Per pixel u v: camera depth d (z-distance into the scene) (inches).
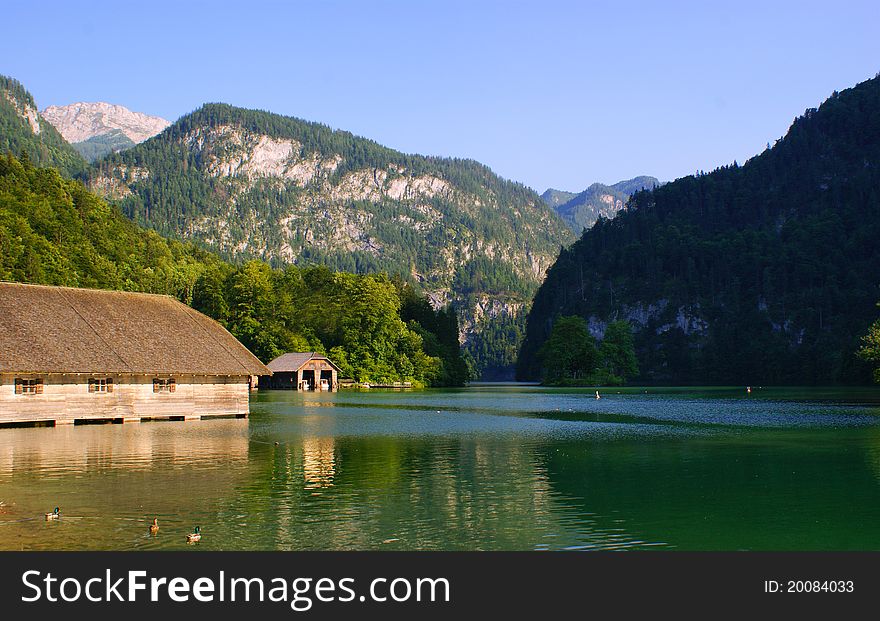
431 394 5546.3
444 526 1076.5
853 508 1194.0
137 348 2591.0
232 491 1293.1
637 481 1411.2
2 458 1649.9
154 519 1094.4
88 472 1472.7
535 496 1269.7
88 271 6343.5
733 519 1125.7
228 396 2878.9
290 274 7391.7
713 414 3169.3
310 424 2593.5
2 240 5295.3
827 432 2319.1
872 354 5413.4
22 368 2245.3
